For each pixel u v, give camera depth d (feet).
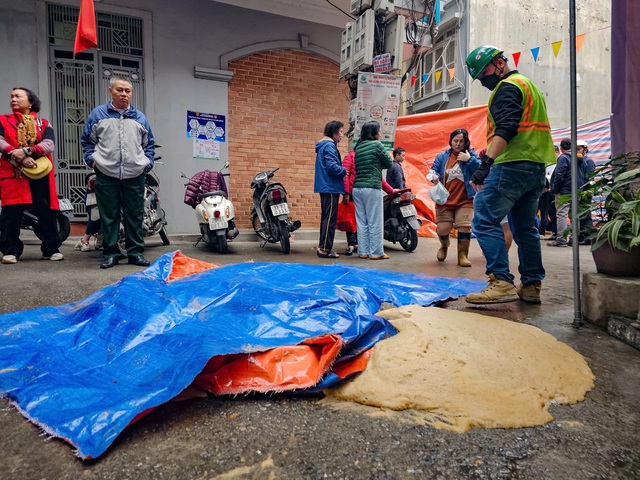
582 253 21.93
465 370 6.23
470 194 16.97
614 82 10.67
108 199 15.61
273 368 6.20
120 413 5.14
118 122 15.42
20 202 15.94
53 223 17.31
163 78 27.14
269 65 29.96
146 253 19.83
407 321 7.44
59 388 5.83
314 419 5.50
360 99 22.36
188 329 7.06
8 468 4.55
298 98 30.94
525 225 11.12
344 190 20.03
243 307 7.73
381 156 19.42
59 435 4.96
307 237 28.37
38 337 7.80
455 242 27.53
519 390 6.03
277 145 30.42
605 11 47.21
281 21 29.89
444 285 11.78
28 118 15.99
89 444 4.74
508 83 10.24
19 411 5.56
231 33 28.66
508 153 10.36
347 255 21.09
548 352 7.17
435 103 44.32
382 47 24.08
